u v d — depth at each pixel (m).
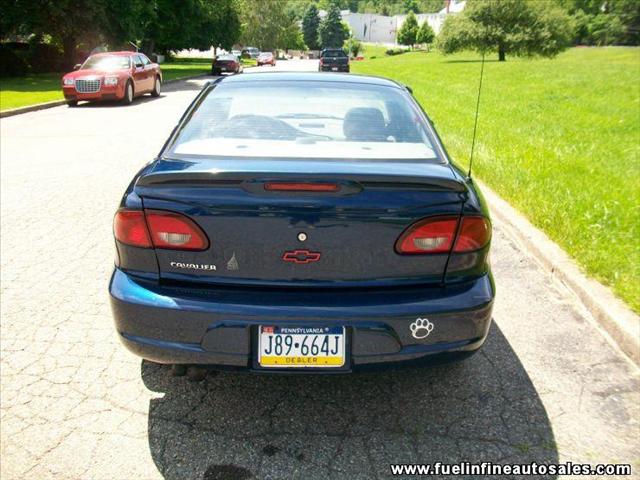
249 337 2.29
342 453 2.40
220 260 2.30
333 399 2.79
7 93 19.03
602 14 86.69
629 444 2.46
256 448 2.43
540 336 3.39
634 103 15.76
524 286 4.11
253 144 2.66
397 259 2.30
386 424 2.60
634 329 3.22
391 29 162.62
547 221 5.02
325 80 3.39
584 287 3.81
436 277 2.36
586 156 8.17
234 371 2.34
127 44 32.47
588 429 2.55
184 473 2.28
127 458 2.35
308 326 2.26
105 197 6.32
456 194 2.33
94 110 15.41
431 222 2.29
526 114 13.38
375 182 2.23
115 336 3.34
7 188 6.71
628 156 8.29
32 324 3.46
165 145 2.78
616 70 29.48
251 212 2.24
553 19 40.19
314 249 2.27
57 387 2.84
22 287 3.98
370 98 3.18
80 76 16.31
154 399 2.76
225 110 3.01
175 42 44.72
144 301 2.32
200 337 2.30
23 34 29.66
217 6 49.56
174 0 40.78
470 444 2.46
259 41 103.12
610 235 4.69
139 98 19.33
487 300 2.38
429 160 2.61
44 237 5.02
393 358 2.32
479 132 10.34
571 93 18.75
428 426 2.58
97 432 2.51
